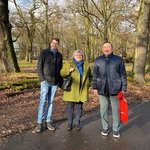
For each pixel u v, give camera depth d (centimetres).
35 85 1125
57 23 4306
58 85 639
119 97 584
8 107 843
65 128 652
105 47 573
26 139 571
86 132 624
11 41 1579
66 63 620
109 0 2523
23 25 3750
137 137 596
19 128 641
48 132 619
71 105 633
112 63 571
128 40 3781
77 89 621
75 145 540
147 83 1494
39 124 621
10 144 541
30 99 953
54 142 555
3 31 1551
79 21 4153
